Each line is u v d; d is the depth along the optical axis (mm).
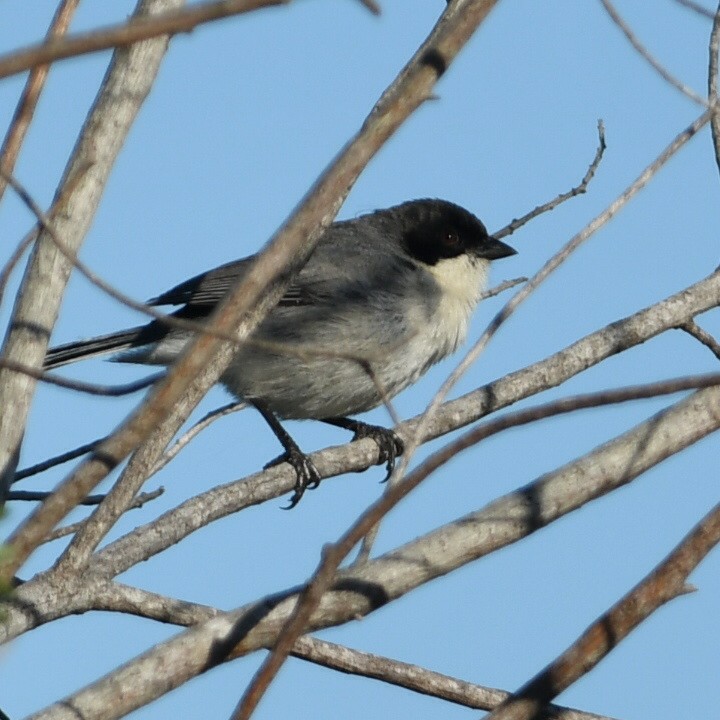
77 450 10227
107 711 6559
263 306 7914
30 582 7871
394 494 5828
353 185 8125
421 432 7383
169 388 6012
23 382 7879
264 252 6172
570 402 6016
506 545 7895
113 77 8320
